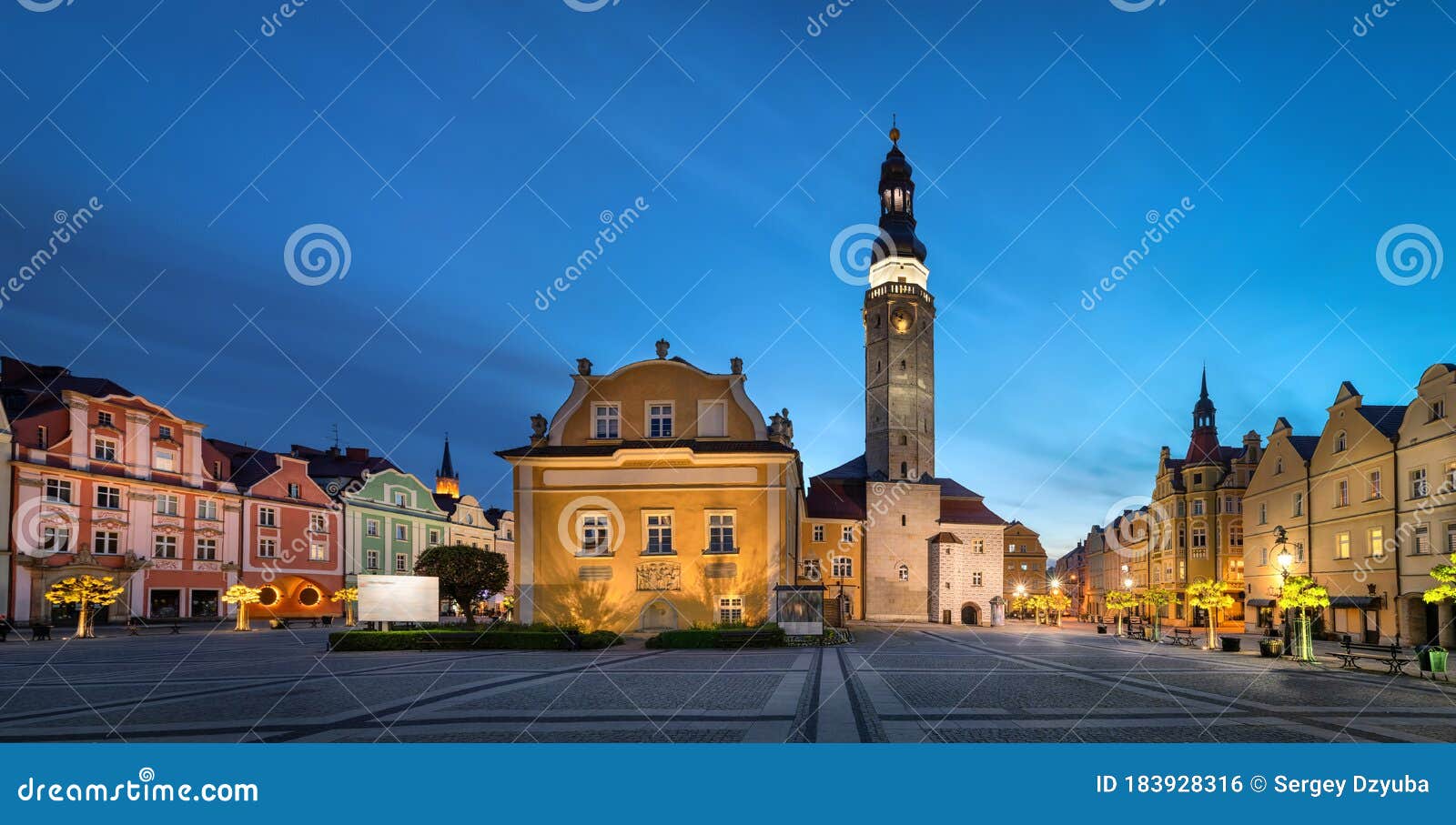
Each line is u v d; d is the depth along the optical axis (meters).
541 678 21.52
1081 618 113.06
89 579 48.72
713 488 40.09
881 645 38.19
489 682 20.42
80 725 14.15
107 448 59.31
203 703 16.69
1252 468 71.00
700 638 33.94
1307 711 16.11
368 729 13.74
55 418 56.25
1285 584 30.80
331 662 27.12
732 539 39.72
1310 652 28.88
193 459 65.75
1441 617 39.19
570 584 39.91
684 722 14.39
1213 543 71.38
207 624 62.62
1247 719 15.11
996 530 82.06
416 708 15.98
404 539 89.38
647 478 40.38
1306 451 52.97
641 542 40.03
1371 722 14.88
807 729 13.81
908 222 91.25
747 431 41.47
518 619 39.78
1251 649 37.56
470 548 42.19
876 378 86.88
